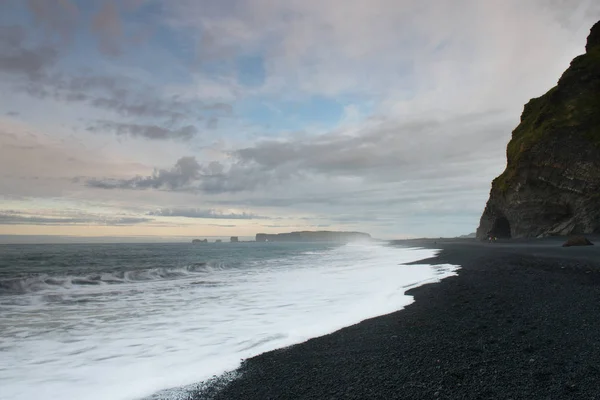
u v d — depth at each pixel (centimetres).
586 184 4278
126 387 524
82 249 6481
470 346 642
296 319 957
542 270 1606
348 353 644
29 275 2038
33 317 1019
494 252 3133
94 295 1413
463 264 2302
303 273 2244
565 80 5038
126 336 811
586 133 4391
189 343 750
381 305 1099
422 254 4116
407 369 547
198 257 4153
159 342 761
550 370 516
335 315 990
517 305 955
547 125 4866
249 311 1077
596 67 4844
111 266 2758
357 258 3903
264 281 1833
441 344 663
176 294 1423
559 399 428
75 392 511
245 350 692
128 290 1545
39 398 493
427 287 1400
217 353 679
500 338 682
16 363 637
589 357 561
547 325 753
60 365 625
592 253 2255
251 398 475
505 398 435
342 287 1559
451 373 521
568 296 1022
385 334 756
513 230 5709
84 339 790
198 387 518
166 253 5153
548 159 4712
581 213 4319
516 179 5266
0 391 516
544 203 4897
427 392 462
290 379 534
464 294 1177
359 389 484
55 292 1489
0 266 2719
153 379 553
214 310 1101
